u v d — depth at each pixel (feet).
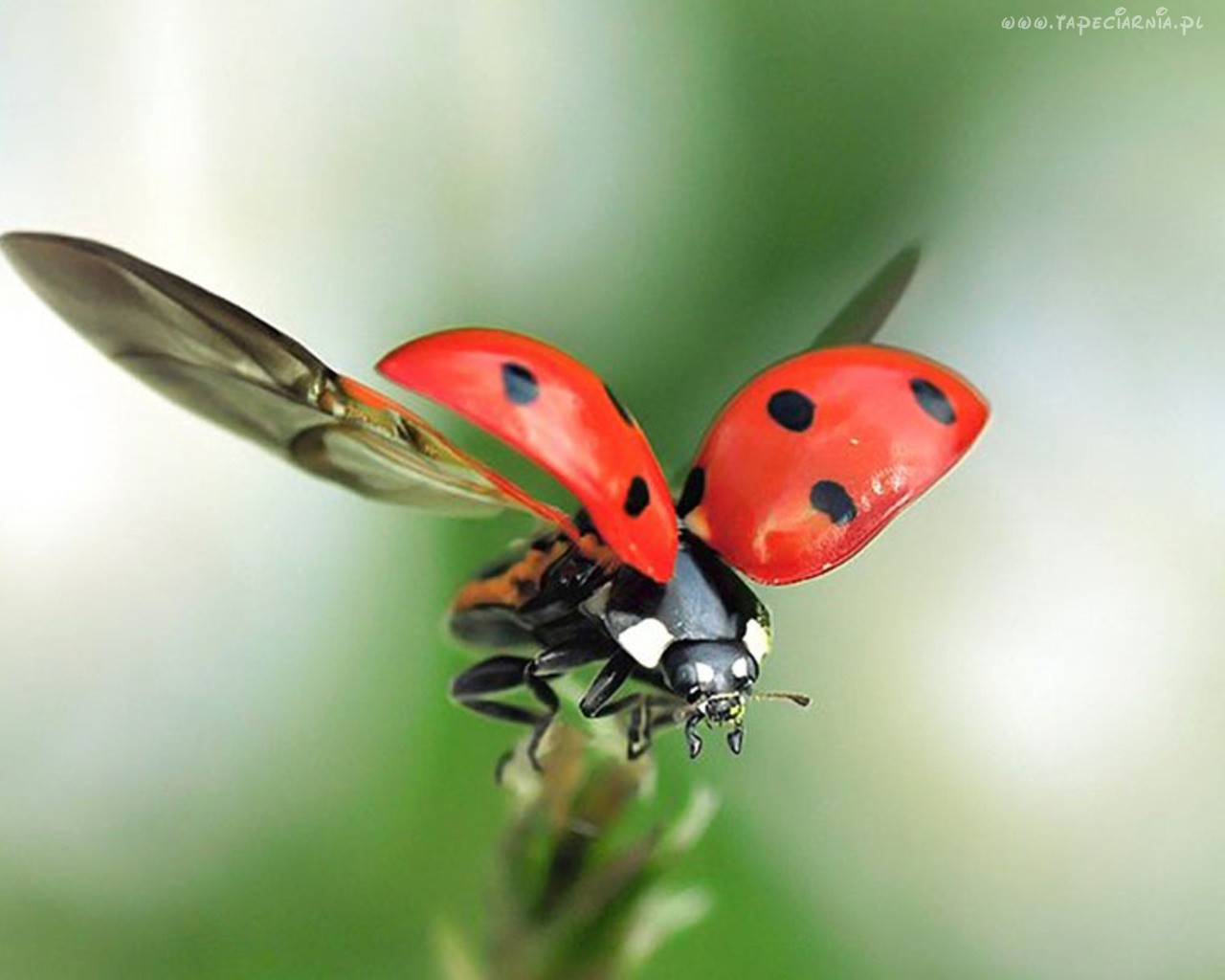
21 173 0.48
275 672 0.47
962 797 0.48
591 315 0.49
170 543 0.48
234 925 0.46
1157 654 0.48
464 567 0.48
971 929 0.47
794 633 0.48
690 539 0.46
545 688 0.46
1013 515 0.49
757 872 0.47
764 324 0.49
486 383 0.44
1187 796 0.48
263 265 0.48
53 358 0.48
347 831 0.47
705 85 0.49
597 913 0.44
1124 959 0.47
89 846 0.47
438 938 0.44
